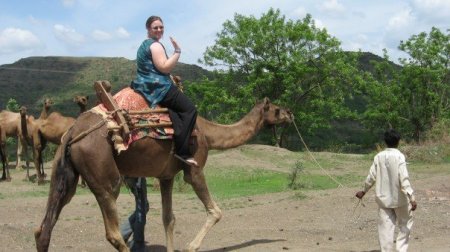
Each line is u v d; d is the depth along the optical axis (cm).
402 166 852
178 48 841
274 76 3856
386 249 860
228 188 1814
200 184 878
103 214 802
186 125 841
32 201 1459
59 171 792
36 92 6378
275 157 2656
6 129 2253
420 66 3941
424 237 1037
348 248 962
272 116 960
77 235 1049
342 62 3847
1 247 956
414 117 3984
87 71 7212
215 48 4003
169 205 904
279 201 1398
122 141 794
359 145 4362
